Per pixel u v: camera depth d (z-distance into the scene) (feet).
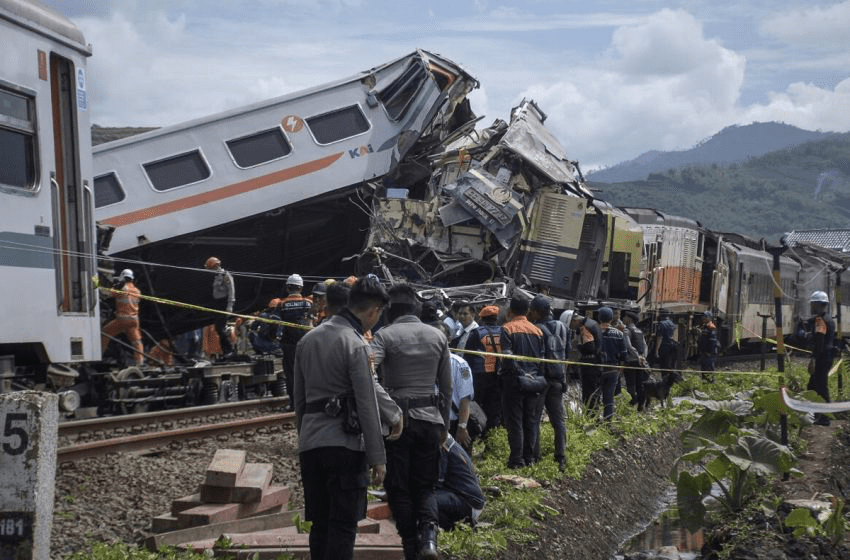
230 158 59.72
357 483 18.44
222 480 24.49
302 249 67.00
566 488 35.29
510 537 27.50
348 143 62.49
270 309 48.62
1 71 29.45
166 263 60.95
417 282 61.93
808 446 44.65
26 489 15.43
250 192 60.18
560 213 67.56
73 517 25.14
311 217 65.21
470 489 25.72
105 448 32.99
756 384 75.72
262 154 60.59
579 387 61.11
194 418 43.50
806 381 72.33
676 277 93.45
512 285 62.64
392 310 22.72
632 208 95.30
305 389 18.99
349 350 18.47
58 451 30.73
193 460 33.83
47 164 31.71
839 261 153.69
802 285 125.90
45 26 31.81
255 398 53.72
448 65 66.08
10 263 29.60
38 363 32.60
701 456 33.14
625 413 56.34
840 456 42.65
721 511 34.24
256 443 38.14
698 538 37.50
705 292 104.42
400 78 63.41
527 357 34.73
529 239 66.95
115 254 57.16
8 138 30.04
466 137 74.23
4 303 29.22
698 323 100.01
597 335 50.70
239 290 67.10
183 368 50.85
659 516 41.91
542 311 37.06
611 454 44.24
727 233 126.11
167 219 58.13
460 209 62.90
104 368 48.75
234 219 59.82
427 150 69.15
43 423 15.61
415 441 21.68
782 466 32.96
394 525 25.81
